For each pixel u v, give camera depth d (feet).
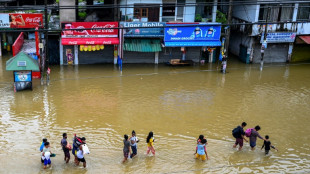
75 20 87.97
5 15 84.28
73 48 91.76
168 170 44.27
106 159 46.57
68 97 69.10
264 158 48.14
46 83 77.05
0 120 57.36
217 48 110.93
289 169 45.55
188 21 94.58
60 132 54.03
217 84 80.23
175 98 70.59
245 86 79.10
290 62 102.32
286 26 94.27
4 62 91.86
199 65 97.55
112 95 71.15
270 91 75.97
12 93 70.38
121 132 54.90
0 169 43.45
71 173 42.96
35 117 59.21
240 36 104.17
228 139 53.57
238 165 46.03
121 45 87.25
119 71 88.58
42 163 45.16
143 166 45.03
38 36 79.36
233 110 65.00
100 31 87.81
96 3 97.09
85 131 54.75
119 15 88.84
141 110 63.93
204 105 67.15
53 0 106.83
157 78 83.76
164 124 58.34
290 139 53.98
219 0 105.40
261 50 90.48
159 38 94.38
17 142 50.44
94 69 89.61
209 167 45.27
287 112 64.54
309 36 97.30
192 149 50.06
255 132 49.01
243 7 98.84
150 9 90.74
